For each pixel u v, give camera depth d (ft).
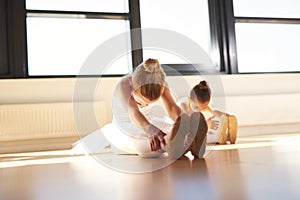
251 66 11.32
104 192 2.11
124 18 10.26
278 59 11.56
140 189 2.14
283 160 3.42
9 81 8.89
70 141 8.70
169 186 2.20
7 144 8.37
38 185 2.58
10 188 2.51
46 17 9.70
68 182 2.64
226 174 2.61
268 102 10.11
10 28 9.34
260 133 10.12
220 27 11.09
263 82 10.86
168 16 10.63
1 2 9.35
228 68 10.95
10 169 4.01
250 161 3.48
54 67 9.69
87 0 10.04
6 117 8.29
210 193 1.89
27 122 8.39
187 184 2.24
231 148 5.47
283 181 2.17
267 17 11.48
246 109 9.90
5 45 9.27
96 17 10.03
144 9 10.44
